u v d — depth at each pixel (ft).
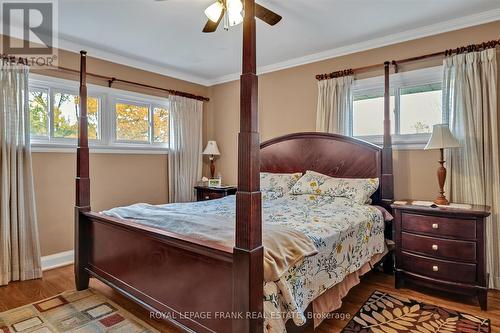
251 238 4.35
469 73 8.95
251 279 4.33
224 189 13.85
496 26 8.83
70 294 8.20
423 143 10.02
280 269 4.84
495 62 8.64
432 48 9.88
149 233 6.14
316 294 5.74
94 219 7.89
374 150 10.36
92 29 9.88
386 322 6.82
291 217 7.51
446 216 7.95
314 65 12.57
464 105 9.02
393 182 10.26
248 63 4.40
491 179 8.71
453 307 7.55
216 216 7.36
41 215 10.39
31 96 10.37
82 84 8.28
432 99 10.19
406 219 8.59
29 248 9.60
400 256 8.68
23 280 9.30
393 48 10.64
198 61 13.20
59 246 10.82
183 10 8.63
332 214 7.93
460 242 7.75
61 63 10.78
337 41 11.05
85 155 8.38
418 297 8.11
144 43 11.09
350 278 7.38
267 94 14.07
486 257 7.98
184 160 14.76
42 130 10.64
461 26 9.33
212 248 4.92
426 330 6.48
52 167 10.69
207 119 16.39
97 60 11.84
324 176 10.93
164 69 14.12
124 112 13.03
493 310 7.40
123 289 7.03
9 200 9.26
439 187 9.14
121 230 7.08
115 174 12.54
